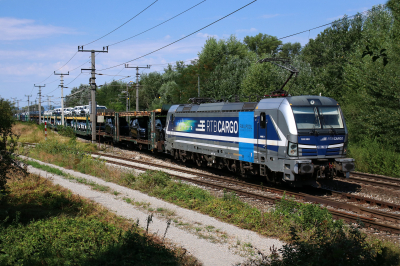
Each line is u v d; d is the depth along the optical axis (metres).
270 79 30.34
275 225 8.48
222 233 8.30
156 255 6.62
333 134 12.80
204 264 6.41
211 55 57.41
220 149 16.88
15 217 9.09
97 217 9.45
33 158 23.61
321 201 11.17
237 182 14.67
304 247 5.98
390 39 20.88
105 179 15.55
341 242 5.85
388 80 19.55
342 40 39.59
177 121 21.25
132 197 12.11
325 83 30.33
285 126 12.65
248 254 6.94
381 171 17.69
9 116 9.85
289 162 12.48
